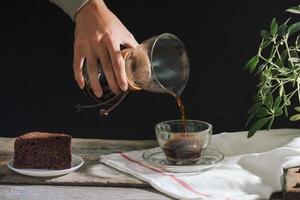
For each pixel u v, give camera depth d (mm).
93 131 2051
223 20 1926
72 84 2014
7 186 1192
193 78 1984
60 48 1984
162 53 1188
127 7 1933
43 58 2002
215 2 1911
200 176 1193
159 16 1933
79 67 1285
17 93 2043
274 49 1352
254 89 1971
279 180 1167
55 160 1256
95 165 1296
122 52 1221
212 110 2006
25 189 1179
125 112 2021
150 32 1948
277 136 1359
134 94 1997
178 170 1218
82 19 1337
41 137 1254
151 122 2025
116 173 1250
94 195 1154
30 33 1979
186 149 1229
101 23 1307
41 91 2033
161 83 1188
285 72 1311
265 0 1900
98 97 1254
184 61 1220
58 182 1203
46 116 2057
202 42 1951
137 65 1188
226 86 1983
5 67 2020
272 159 1210
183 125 1286
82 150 1385
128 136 2043
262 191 1147
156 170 1240
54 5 1940
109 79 1212
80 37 1304
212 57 1962
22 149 1254
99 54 1249
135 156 1326
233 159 1275
